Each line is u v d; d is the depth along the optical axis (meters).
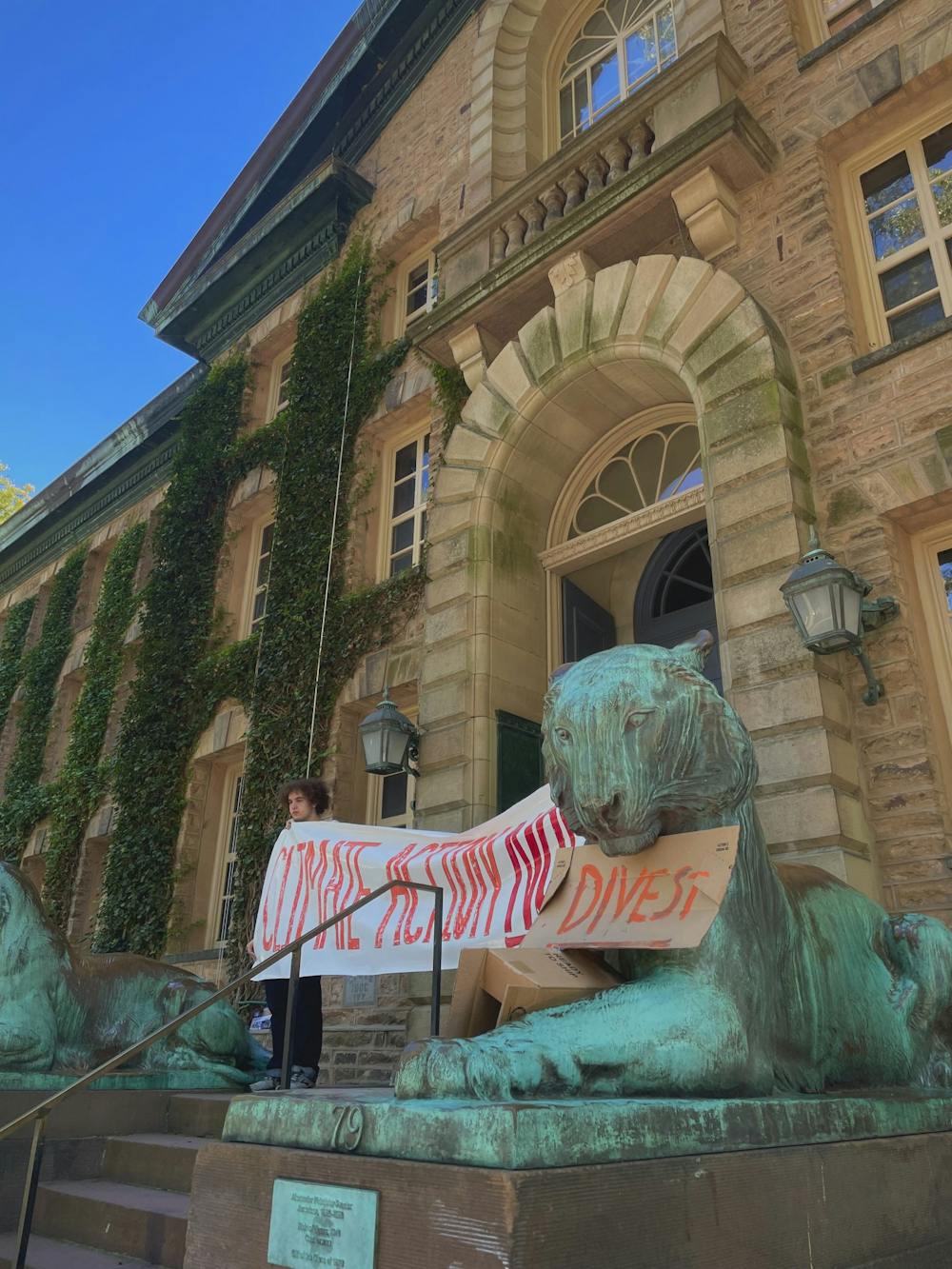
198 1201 2.04
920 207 6.92
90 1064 5.11
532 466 8.50
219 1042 5.66
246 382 14.02
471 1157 1.61
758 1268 1.84
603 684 2.28
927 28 7.04
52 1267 3.49
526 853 4.70
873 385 6.29
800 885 3.08
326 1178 1.80
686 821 2.42
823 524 6.15
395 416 10.87
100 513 17.94
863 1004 2.90
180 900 10.83
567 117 10.72
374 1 12.95
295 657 10.39
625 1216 1.65
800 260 7.04
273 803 9.77
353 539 10.58
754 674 5.75
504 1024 2.22
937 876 5.03
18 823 14.98
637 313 7.41
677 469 8.13
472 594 8.02
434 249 11.45
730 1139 1.96
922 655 5.64
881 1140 2.36
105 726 13.95
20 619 19.06
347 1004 8.12
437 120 12.29
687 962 2.28
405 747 7.72
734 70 7.90
